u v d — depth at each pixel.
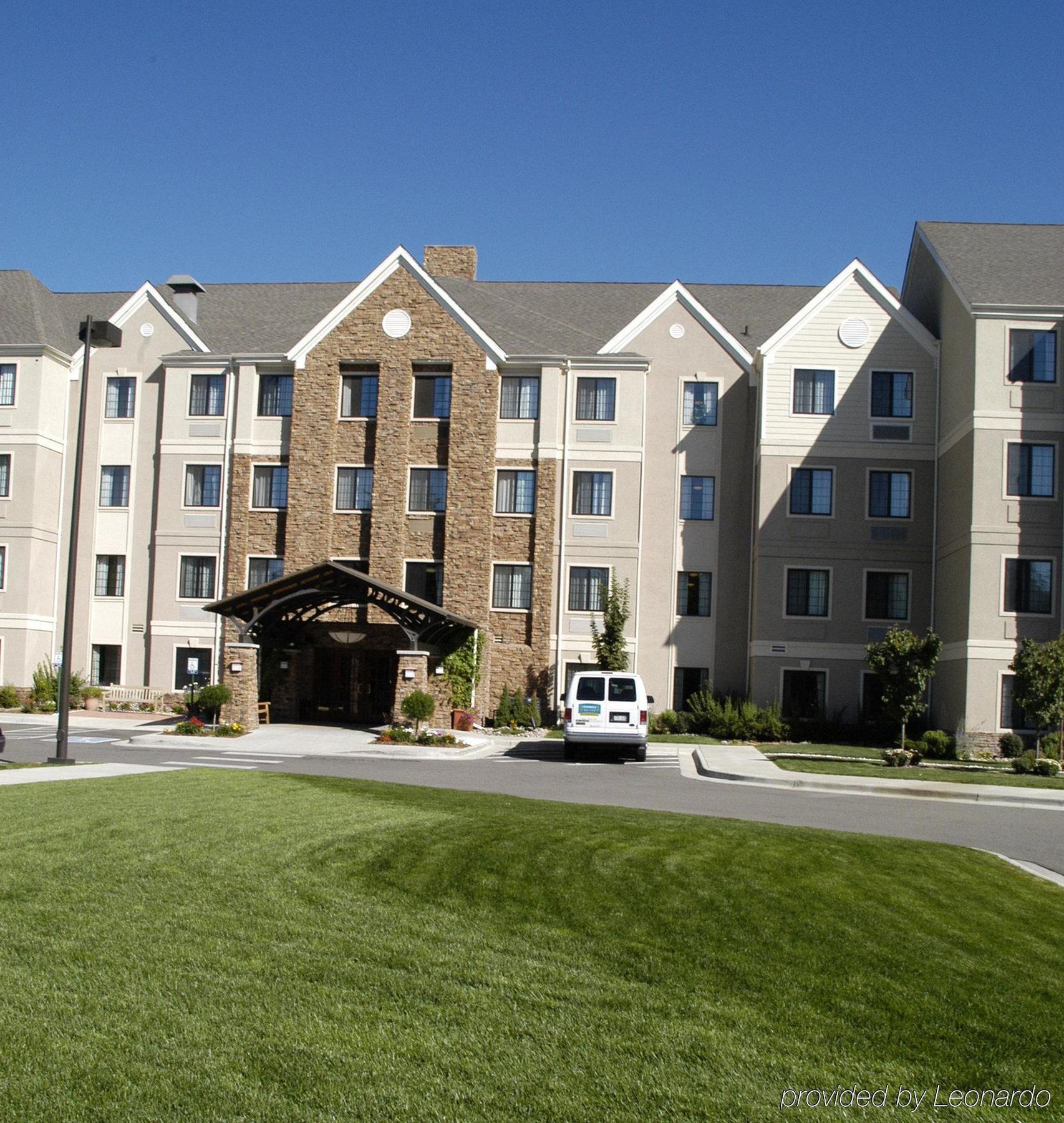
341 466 39.44
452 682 37.16
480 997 7.50
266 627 35.53
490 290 44.75
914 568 36.81
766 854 12.28
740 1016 7.36
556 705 38.41
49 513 41.59
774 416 37.47
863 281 37.62
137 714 37.78
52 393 41.62
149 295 42.09
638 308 43.31
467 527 38.28
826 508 37.19
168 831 12.17
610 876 10.79
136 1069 6.22
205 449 40.94
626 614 37.47
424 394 39.38
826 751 30.83
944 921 9.86
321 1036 6.74
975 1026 7.34
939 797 21.81
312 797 15.58
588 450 39.25
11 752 25.61
